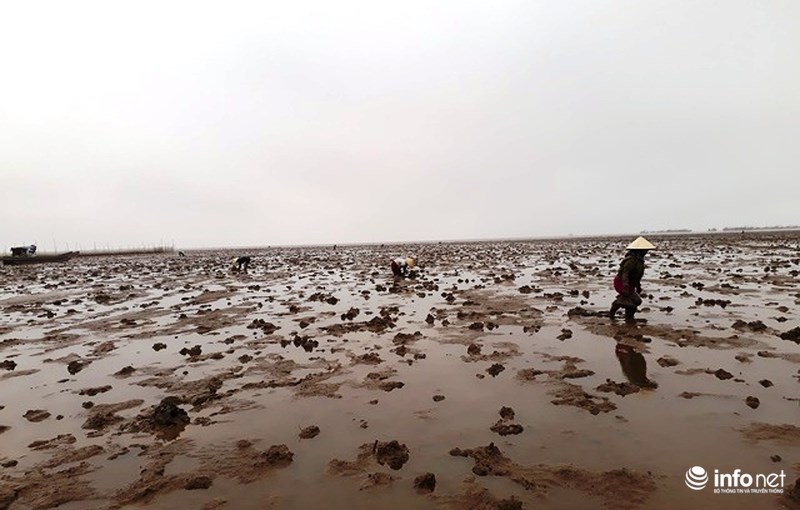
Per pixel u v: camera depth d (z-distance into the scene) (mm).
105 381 8820
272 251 108500
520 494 4438
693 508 4086
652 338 10250
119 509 4473
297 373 8805
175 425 6496
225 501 4516
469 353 9727
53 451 5828
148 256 93062
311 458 5344
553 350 9648
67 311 17938
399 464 5047
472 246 91875
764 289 17250
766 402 6406
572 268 29094
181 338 12398
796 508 4023
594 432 5684
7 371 9742
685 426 5738
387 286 23047
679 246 56438
